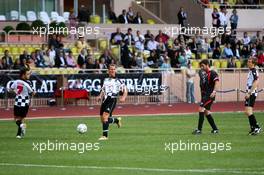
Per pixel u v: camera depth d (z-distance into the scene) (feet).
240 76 341.41
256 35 398.01
